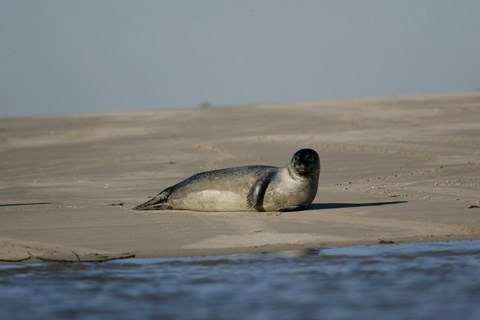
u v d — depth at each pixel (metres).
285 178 62.56
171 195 66.06
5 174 106.12
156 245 51.75
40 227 58.88
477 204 64.50
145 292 40.03
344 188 78.56
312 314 35.94
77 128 153.88
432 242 51.12
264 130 137.00
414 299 38.31
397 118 142.75
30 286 41.53
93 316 35.97
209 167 102.50
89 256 48.84
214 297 38.88
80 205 70.88
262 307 37.12
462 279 41.94
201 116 161.38
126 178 95.75
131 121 160.25
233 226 57.22
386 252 48.31
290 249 49.69
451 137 118.75
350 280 41.88
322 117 149.25
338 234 53.84
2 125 163.75
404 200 67.94
